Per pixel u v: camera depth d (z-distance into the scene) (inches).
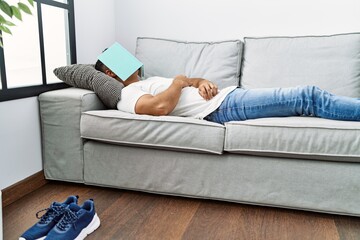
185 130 53.9
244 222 50.3
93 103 62.8
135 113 59.4
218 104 60.8
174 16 89.6
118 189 63.6
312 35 77.0
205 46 80.6
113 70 67.0
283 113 57.6
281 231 47.6
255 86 74.0
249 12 83.7
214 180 55.2
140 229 47.8
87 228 45.6
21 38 61.3
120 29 95.4
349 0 76.6
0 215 39.3
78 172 62.8
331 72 69.3
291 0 80.2
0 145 54.6
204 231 47.4
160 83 66.2
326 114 54.0
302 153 49.8
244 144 51.8
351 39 69.9
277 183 52.4
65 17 75.2
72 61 77.0
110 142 59.1
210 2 85.9
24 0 59.3
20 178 59.6
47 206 55.6
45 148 64.0
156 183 58.2
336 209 50.7
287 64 72.6
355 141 47.3
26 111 60.3
